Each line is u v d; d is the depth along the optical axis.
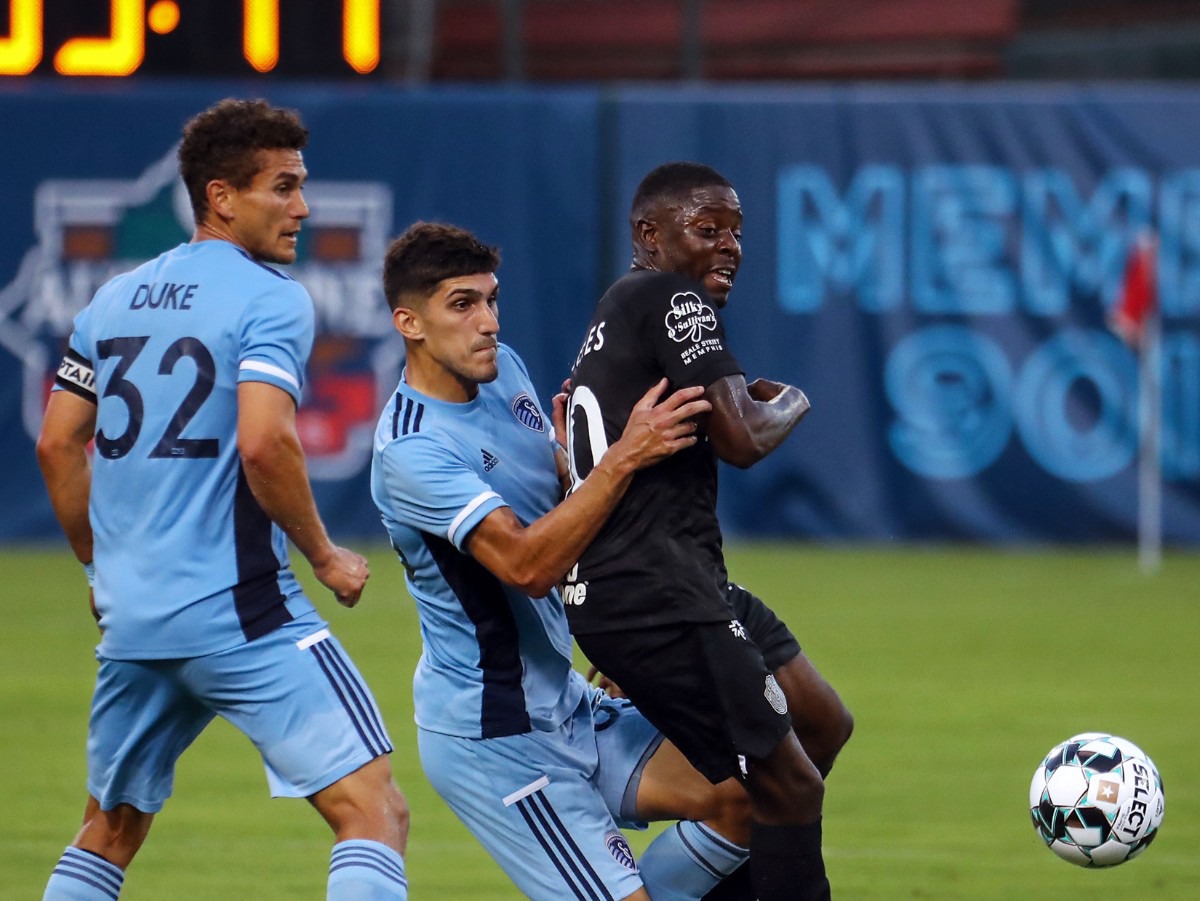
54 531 50.00
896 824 21.34
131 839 14.82
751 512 50.78
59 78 47.50
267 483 13.60
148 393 13.95
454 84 51.41
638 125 49.56
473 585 13.81
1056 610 39.66
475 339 13.93
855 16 57.38
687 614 13.57
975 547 49.94
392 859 13.46
